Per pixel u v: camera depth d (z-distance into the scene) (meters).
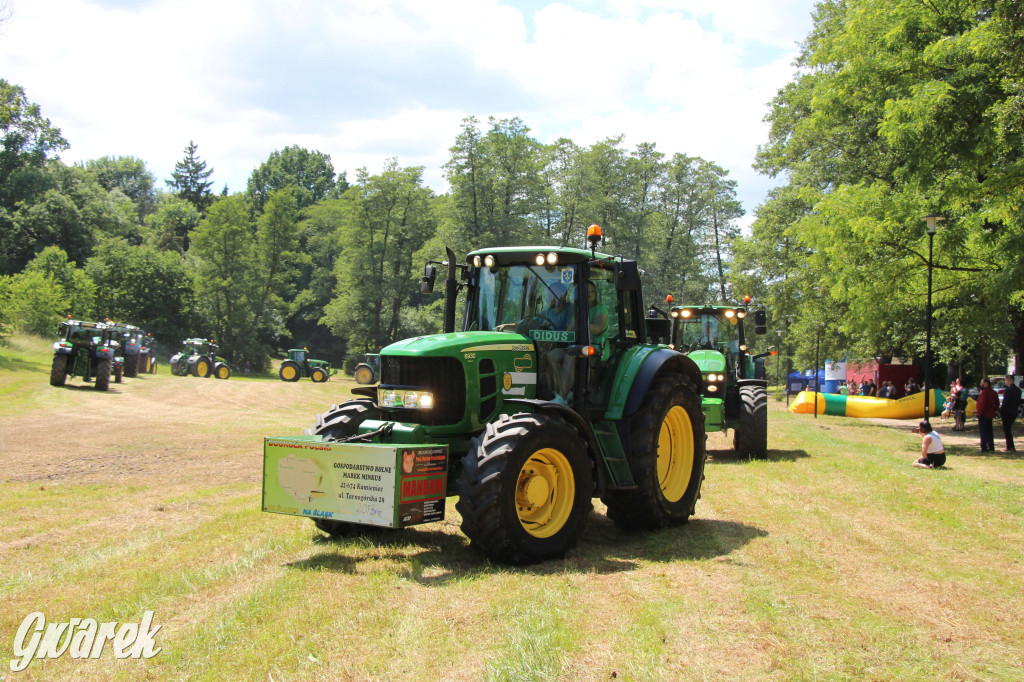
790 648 3.84
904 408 24.47
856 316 17.62
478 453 5.47
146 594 4.63
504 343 6.43
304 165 115.69
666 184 53.56
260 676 3.43
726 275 41.66
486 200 50.47
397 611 4.31
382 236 61.16
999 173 14.93
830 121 19.70
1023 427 20.33
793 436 16.11
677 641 3.91
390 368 6.27
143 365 39.44
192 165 108.69
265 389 33.12
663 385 7.08
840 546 6.29
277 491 5.62
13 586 4.84
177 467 10.75
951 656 3.81
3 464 10.59
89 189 79.06
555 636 3.91
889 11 17.16
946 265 16.20
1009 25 13.91
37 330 45.88
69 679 3.44
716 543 6.34
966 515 7.65
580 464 5.90
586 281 6.74
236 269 61.75
